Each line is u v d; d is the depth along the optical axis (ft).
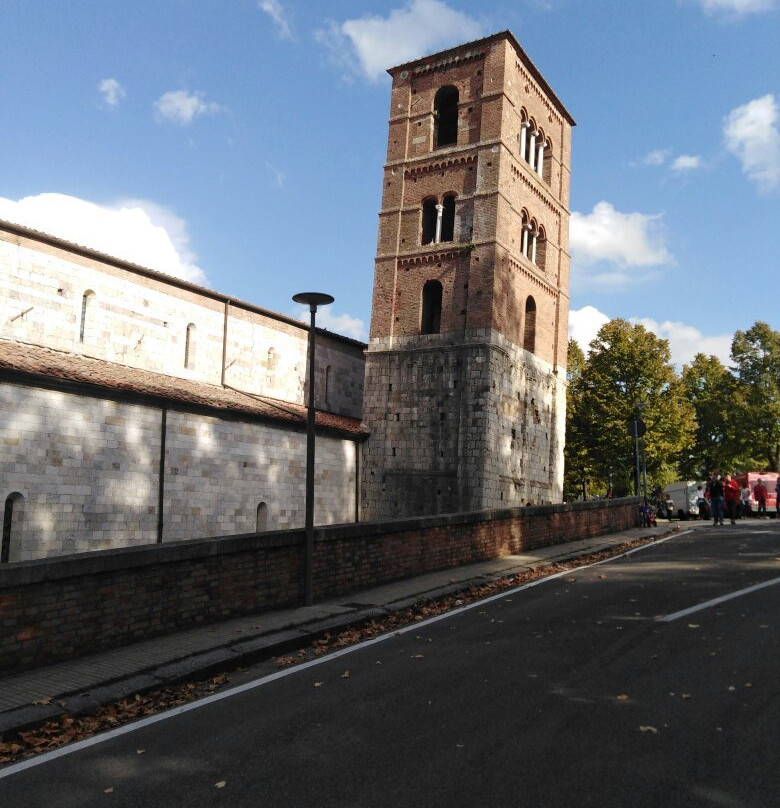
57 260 84.33
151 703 26.48
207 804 17.71
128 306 92.94
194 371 102.22
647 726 21.91
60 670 29.09
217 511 85.87
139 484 76.33
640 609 39.81
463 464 106.01
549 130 131.64
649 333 173.58
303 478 100.89
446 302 112.98
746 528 96.63
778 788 17.70
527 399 118.01
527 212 121.60
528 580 54.49
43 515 67.05
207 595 37.60
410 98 123.54
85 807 17.75
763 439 201.36
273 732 22.56
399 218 119.65
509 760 19.67
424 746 20.90
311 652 34.14
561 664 29.30
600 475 177.37
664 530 96.89
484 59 116.98
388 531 51.88
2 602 28.32
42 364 69.41
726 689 25.26
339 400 129.29
